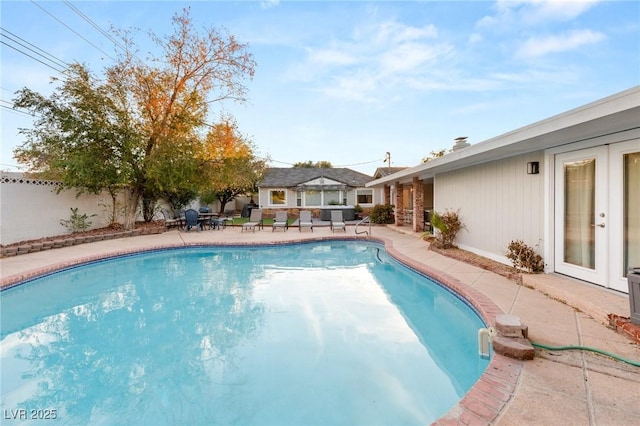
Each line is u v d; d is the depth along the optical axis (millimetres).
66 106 12641
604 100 4094
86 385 4070
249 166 26828
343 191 29328
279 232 16781
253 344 5082
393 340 5141
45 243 11172
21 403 3732
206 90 16156
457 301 6500
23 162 12438
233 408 3572
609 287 5527
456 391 3777
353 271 9727
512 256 7301
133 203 15508
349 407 3518
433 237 12945
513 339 3811
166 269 9992
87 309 6684
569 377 3219
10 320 6145
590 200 5922
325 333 5422
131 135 13570
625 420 2588
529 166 7254
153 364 4559
